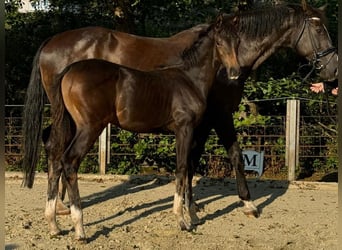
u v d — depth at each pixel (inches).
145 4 350.6
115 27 375.6
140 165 307.3
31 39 389.4
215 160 304.2
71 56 214.1
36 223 199.5
